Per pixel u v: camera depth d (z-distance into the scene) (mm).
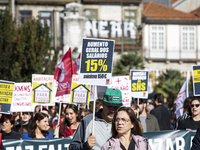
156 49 70500
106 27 67438
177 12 74562
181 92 18016
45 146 12203
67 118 13812
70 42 53594
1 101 13156
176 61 71125
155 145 12953
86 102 15336
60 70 15305
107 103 9133
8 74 33781
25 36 35312
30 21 36531
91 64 9797
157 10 74438
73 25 53781
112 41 9758
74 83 15383
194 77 15367
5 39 33688
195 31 71812
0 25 33656
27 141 12086
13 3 61125
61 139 12305
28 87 16094
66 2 62875
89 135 9312
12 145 11992
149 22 70312
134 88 16938
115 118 7980
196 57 71562
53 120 19391
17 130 15570
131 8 68438
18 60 34531
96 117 9383
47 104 15859
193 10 80000
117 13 67875
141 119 15070
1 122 12961
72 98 15336
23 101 16031
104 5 67188
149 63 70250
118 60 57250
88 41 9852
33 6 62344
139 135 8078
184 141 13055
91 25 67000
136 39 68750
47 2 62406
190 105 13234
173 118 20359
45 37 36312
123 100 15148
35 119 12352
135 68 56438
